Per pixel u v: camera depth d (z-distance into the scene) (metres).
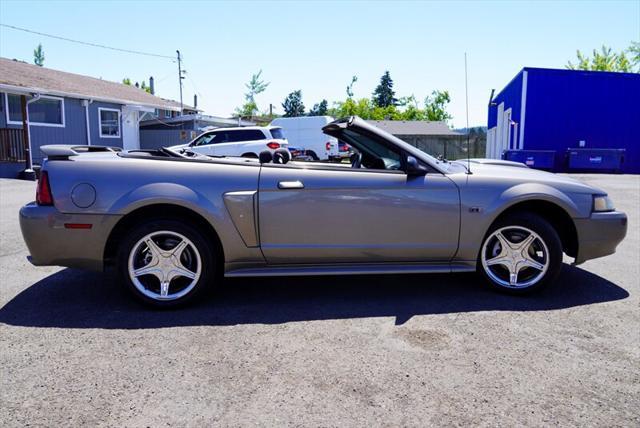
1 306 3.82
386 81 91.50
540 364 2.82
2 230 6.77
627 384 2.60
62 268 4.95
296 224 3.80
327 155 23.39
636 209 9.02
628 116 19.95
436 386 2.57
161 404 2.40
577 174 18.47
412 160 3.85
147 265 3.72
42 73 21.11
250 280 4.55
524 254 4.00
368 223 3.85
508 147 23.33
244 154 15.31
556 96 19.94
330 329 3.34
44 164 3.73
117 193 3.65
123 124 22.62
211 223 3.69
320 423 2.25
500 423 2.25
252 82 62.59
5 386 2.56
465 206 3.89
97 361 2.86
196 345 3.08
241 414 2.32
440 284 4.39
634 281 4.47
